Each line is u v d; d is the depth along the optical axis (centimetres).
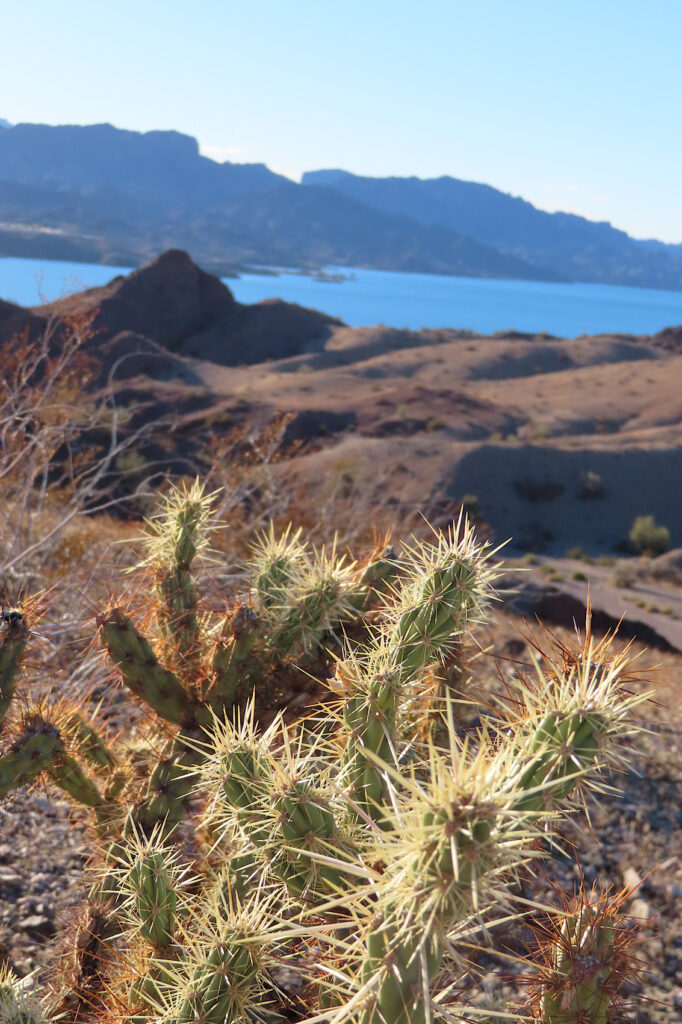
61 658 393
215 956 156
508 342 13088
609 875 410
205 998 152
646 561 5019
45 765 220
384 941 114
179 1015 152
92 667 371
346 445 5769
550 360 12288
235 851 200
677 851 443
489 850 100
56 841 356
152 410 6412
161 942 182
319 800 155
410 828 103
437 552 184
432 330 14225
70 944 225
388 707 170
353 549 689
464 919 114
